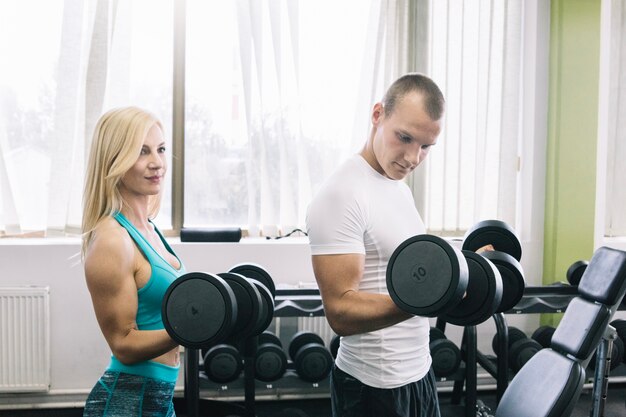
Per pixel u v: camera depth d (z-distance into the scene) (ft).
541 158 11.12
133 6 10.11
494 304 3.74
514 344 9.41
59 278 9.69
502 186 10.79
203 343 3.82
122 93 9.77
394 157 4.20
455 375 9.39
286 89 10.18
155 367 4.21
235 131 10.42
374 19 10.28
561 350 6.11
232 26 10.29
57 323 9.75
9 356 9.46
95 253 4.05
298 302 8.59
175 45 10.28
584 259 11.13
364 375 4.34
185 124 10.37
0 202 9.78
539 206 11.16
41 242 9.82
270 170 10.23
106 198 4.25
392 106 4.17
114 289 4.06
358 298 3.93
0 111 9.68
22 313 9.46
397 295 3.54
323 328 10.16
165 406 4.27
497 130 10.84
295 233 10.73
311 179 10.46
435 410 4.74
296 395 10.45
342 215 4.10
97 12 9.51
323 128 10.37
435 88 4.13
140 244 4.26
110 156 4.22
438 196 10.59
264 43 10.16
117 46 9.69
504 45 10.69
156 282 4.28
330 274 4.08
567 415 5.24
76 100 9.66
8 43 9.69
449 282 3.35
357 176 4.26
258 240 10.52
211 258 10.03
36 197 9.89
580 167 11.04
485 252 5.19
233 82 10.35
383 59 10.44
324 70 10.32
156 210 4.91
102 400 4.14
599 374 7.05
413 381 4.40
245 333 4.41
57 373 9.80
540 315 11.18
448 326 10.82
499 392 8.42
